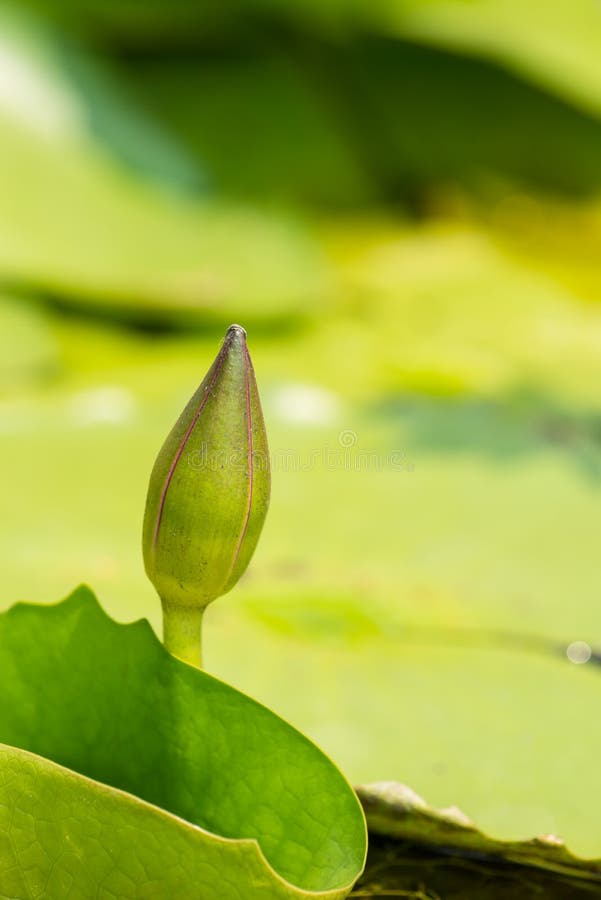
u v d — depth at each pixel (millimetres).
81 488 1270
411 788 951
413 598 1074
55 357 1746
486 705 999
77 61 2387
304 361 1854
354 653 1025
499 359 1883
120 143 2318
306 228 2457
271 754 870
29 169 2068
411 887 918
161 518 867
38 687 892
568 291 2305
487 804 947
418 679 1013
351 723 982
